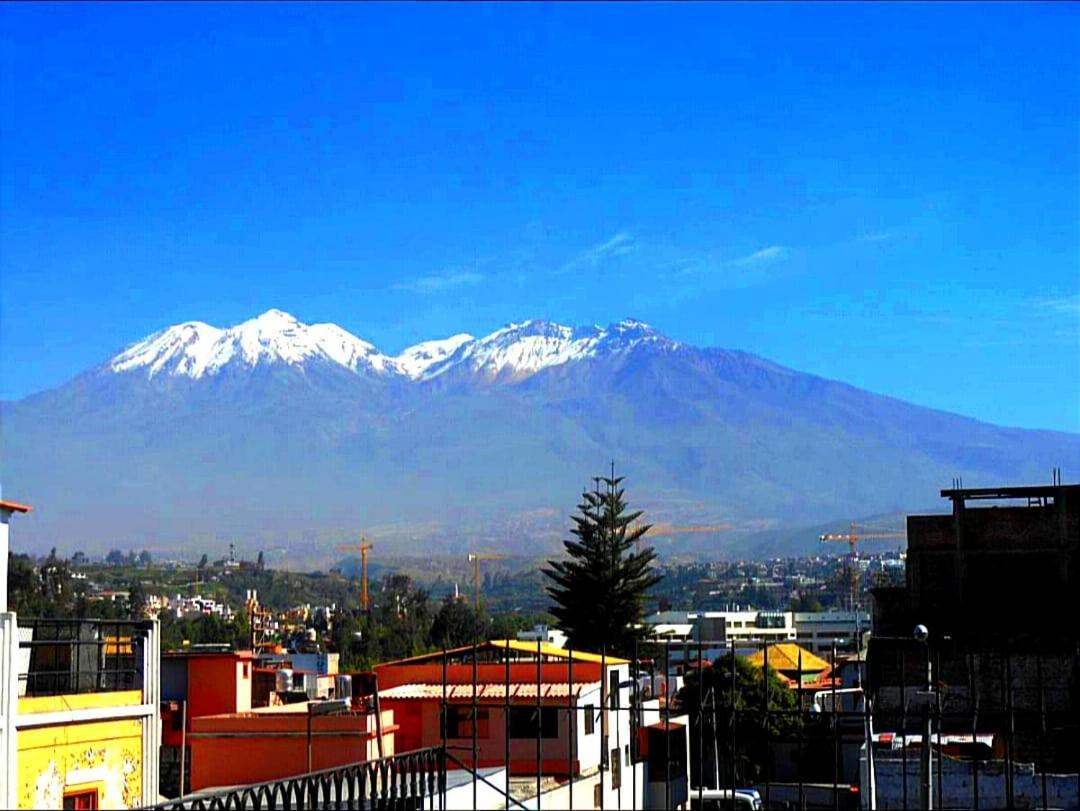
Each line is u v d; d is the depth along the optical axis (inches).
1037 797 1461.6
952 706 1913.1
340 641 6510.8
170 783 1790.1
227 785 1711.4
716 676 2422.5
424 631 7017.7
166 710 2098.9
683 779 2226.9
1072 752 1811.0
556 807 1609.3
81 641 1173.7
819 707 2527.1
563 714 1972.2
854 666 2687.0
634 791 1448.1
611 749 2058.3
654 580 4274.1
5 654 1050.1
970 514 2166.6
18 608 5521.7
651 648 4163.4
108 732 1175.0
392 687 2162.9
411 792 1029.8
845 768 2359.7
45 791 1087.6
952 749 1615.4
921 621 2121.1
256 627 6565.0
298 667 3887.8
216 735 1716.3
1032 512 2144.4
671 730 2242.9
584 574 4229.8
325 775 899.4
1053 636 1923.0
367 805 1018.7
